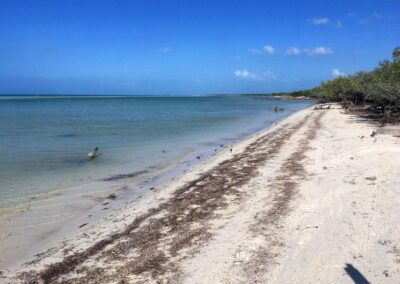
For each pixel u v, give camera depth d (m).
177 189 10.38
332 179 9.70
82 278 5.28
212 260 5.50
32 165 14.07
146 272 5.29
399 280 4.48
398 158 11.33
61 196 9.95
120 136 23.58
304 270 4.97
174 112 55.66
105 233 7.16
